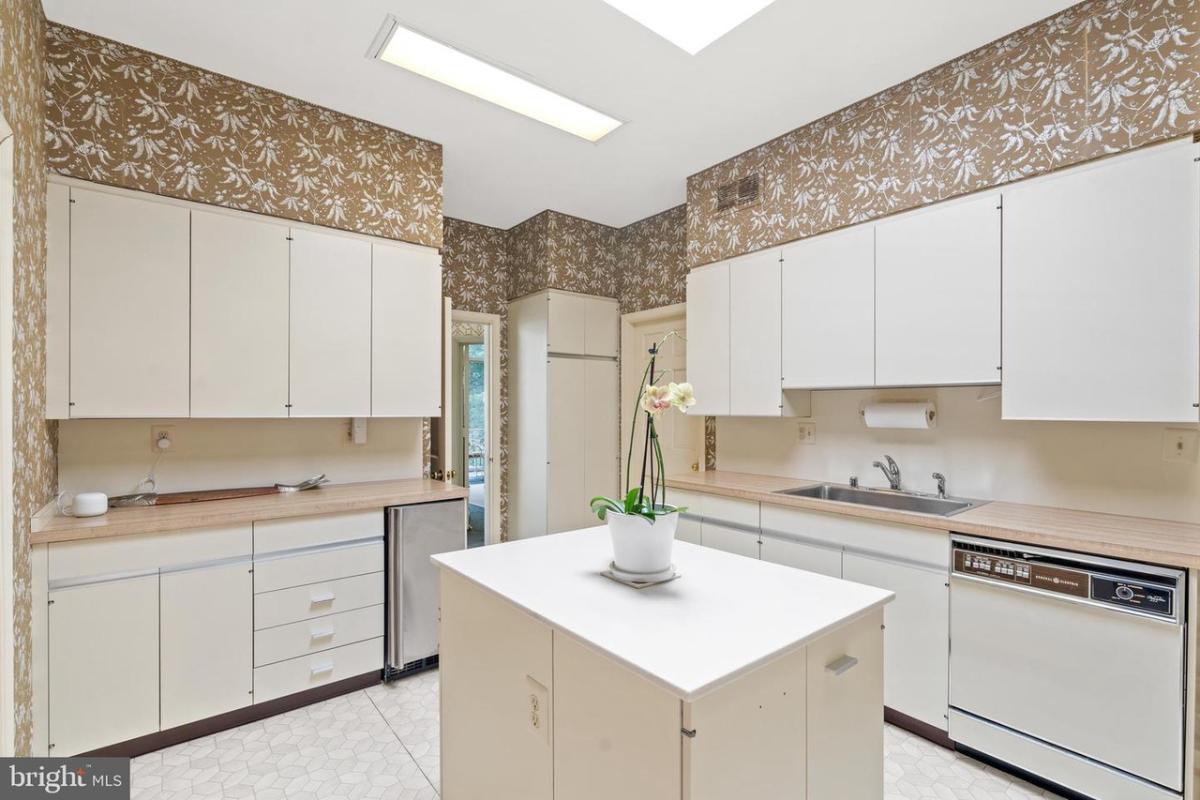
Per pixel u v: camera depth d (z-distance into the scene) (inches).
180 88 92.2
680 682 36.0
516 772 53.1
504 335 180.1
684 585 56.6
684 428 157.8
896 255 96.0
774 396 115.4
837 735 49.1
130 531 77.4
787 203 114.8
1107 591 65.4
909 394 106.7
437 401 118.6
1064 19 79.2
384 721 89.4
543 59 90.6
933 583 81.7
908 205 96.0
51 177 80.7
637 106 104.8
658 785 38.1
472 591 59.9
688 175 135.7
